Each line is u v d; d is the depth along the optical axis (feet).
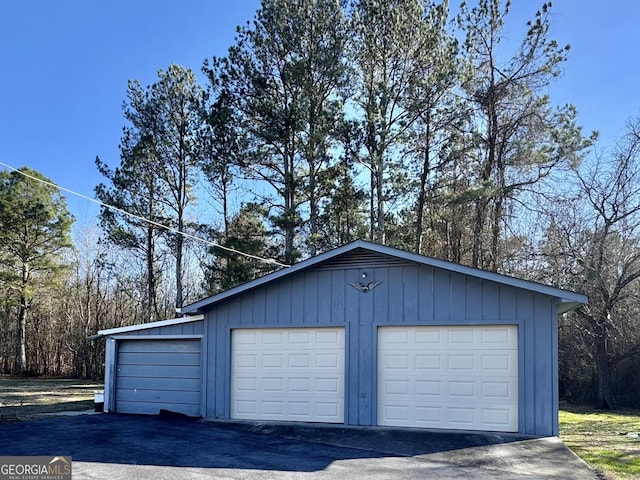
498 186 66.28
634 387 61.82
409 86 66.80
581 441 32.19
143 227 86.48
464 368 32.48
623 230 60.85
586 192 62.34
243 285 37.01
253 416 36.52
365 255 35.24
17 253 98.07
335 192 73.61
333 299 35.58
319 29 68.49
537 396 30.76
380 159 66.18
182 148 85.61
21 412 43.39
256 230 75.51
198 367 39.55
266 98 70.74
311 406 35.32
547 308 31.24
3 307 101.96
